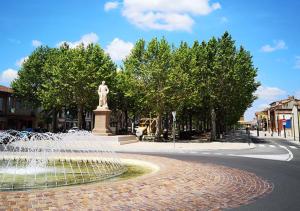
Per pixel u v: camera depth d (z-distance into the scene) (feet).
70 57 147.84
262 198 26.68
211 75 137.80
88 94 145.69
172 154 74.28
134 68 132.87
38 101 175.52
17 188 29.25
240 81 138.51
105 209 21.54
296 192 29.37
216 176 36.11
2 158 53.83
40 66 169.07
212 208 23.06
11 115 196.24
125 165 47.62
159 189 27.61
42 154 57.72
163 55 129.18
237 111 175.01
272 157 67.62
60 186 30.42
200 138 163.12
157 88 131.75
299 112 186.39
